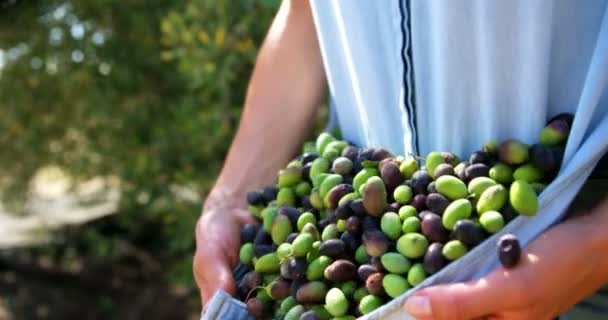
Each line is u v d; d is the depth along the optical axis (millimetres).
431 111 715
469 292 598
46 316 2801
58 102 2695
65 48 2514
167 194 2305
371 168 710
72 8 2486
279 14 915
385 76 737
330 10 768
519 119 682
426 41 703
